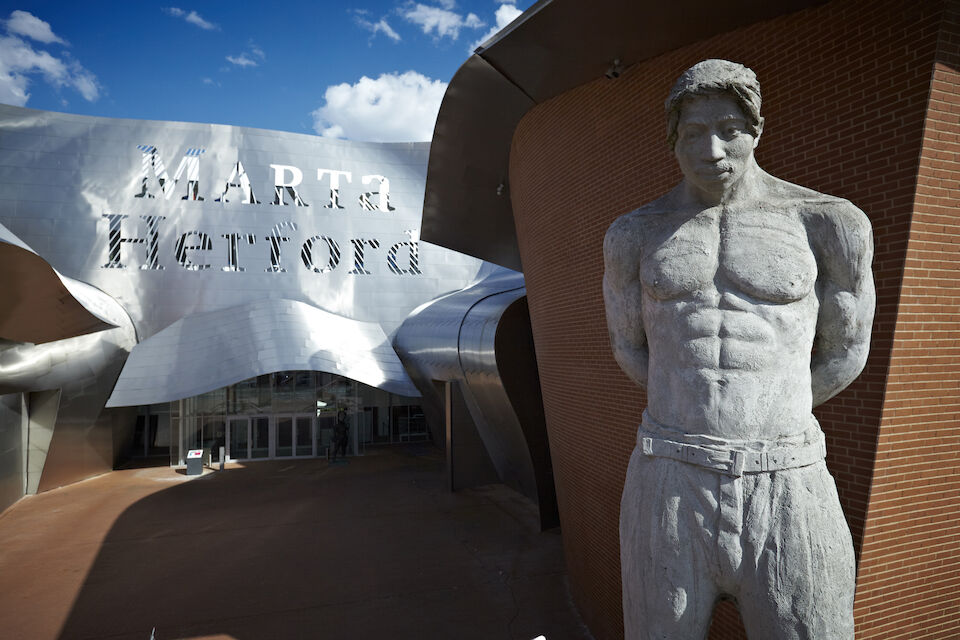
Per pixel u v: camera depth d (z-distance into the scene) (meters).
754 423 2.44
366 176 28.03
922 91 3.99
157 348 22.38
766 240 2.50
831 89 4.59
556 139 8.39
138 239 24.44
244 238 25.78
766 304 2.48
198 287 24.92
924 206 4.10
